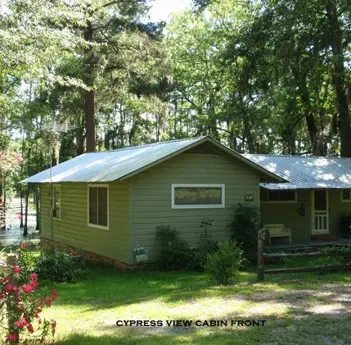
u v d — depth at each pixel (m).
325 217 18.38
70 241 17.28
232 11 31.58
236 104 28.47
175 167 13.52
